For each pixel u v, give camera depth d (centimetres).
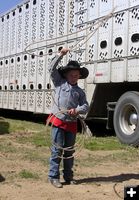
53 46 1408
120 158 859
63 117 618
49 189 604
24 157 838
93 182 652
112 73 1091
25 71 1647
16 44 1744
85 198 563
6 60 1856
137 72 1011
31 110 1577
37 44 1529
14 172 703
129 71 1035
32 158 827
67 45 1308
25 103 1638
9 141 1061
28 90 1609
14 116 2008
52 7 1421
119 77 1066
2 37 1911
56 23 1388
